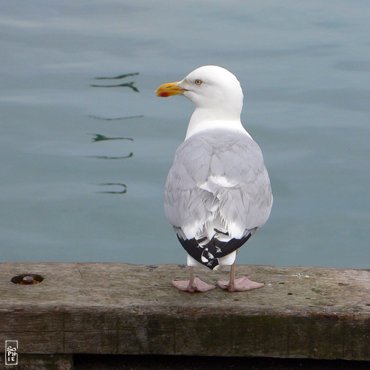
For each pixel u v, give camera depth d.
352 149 13.80
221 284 7.46
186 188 7.02
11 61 16.97
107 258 11.72
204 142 7.44
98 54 17.19
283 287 7.45
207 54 16.98
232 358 7.21
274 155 13.63
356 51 17.05
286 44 17.44
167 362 7.21
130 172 13.45
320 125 14.40
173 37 17.86
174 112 15.08
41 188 13.12
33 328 6.96
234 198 6.89
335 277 7.66
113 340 7.00
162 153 13.88
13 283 7.38
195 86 8.11
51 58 17.16
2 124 14.73
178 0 19.92
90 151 13.99
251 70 16.27
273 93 15.41
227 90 8.01
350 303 7.13
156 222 12.45
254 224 7.03
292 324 6.97
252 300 7.17
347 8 19.39
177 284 7.43
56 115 14.99
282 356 7.01
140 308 6.99
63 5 19.72
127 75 16.28
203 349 7.02
